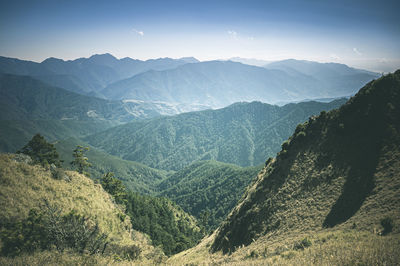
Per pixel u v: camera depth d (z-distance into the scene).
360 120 34.84
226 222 43.31
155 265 22.81
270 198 36.16
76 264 16.31
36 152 52.50
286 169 39.34
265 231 31.31
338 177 30.83
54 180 33.97
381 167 27.66
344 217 24.64
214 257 34.09
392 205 21.53
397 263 11.27
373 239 16.55
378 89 35.66
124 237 33.03
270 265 14.30
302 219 28.38
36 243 18.81
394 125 30.98
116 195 77.06
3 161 31.05
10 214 22.36
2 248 18.05
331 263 12.02
